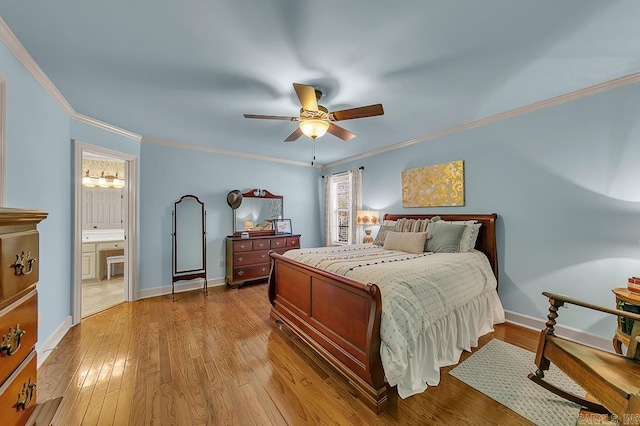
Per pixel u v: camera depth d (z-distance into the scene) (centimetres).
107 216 508
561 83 223
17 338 87
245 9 140
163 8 139
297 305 250
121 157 339
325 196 554
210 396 172
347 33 160
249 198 475
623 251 217
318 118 226
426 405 165
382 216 442
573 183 244
